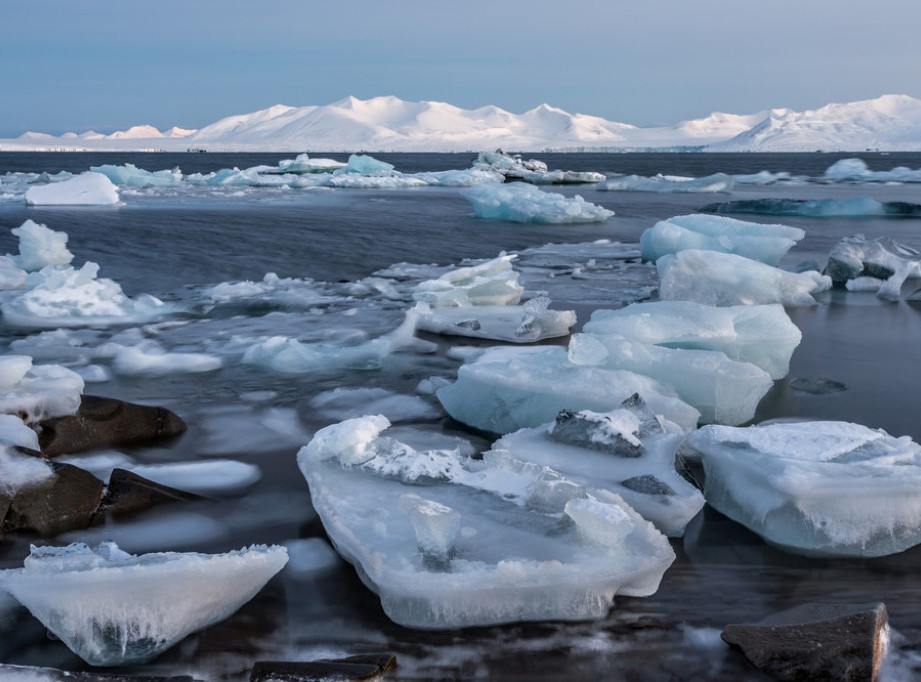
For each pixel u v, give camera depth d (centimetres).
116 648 245
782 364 550
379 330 715
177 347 648
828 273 974
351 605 272
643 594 276
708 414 458
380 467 339
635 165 8288
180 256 1195
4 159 10438
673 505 319
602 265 1141
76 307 773
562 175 3994
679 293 802
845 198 2734
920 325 743
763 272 816
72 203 2078
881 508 309
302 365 581
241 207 2111
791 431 360
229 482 377
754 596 279
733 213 2094
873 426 461
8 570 280
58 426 409
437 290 843
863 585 287
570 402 427
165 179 3372
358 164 3938
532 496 310
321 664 230
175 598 249
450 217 1912
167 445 425
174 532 327
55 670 221
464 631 258
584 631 257
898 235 1515
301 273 1057
